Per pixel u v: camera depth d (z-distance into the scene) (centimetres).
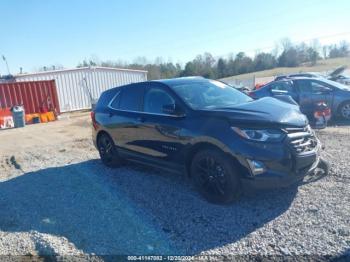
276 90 1038
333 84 998
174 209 416
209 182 420
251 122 383
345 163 524
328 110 844
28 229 397
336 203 386
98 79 2694
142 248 332
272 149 374
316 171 488
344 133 775
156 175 558
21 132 1469
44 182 582
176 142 453
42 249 347
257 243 323
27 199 501
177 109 456
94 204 455
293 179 385
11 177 647
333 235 321
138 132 526
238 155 380
